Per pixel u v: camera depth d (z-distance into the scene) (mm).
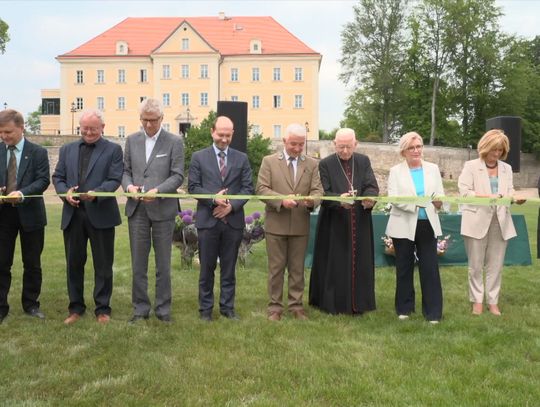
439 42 44156
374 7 43406
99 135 4953
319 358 4016
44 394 3402
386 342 4422
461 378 3674
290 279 5312
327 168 5375
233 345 4320
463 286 6734
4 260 4988
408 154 5145
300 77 52438
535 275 7410
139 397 3369
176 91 52438
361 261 5316
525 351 4223
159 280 5031
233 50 53188
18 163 4973
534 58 56156
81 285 5074
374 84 43594
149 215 4914
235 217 5090
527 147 46844
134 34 55688
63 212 4941
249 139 32062
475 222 5316
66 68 53719
